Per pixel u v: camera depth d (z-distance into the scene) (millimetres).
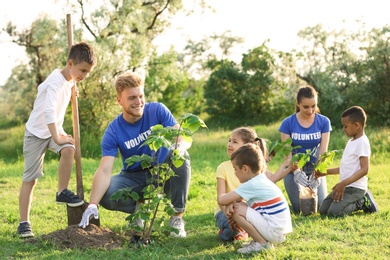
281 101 30781
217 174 5297
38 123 5555
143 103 5289
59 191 5520
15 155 19828
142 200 5633
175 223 5449
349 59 24125
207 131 26469
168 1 24203
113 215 6648
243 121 31234
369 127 21250
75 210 5492
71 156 5523
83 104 19969
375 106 23703
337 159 12625
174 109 34344
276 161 12422
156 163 5449
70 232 5102
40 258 4637
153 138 4586
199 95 36625
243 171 4777
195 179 9539
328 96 23797
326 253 4715
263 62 30312
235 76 31172
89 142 18484
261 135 19016
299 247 4863
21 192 5648
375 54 22969
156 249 4773
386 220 5926
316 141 6812
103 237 5125
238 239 5180
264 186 4719
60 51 24859
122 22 22922
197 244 5125
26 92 31078
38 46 26391
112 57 20812
